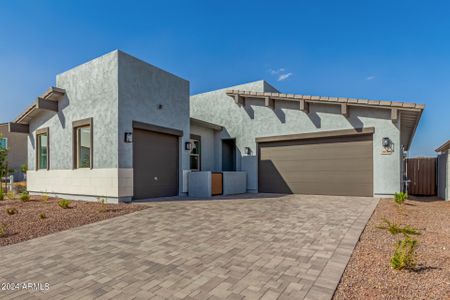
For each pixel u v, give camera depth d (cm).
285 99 1295
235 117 1502
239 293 317
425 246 462
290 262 406
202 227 625
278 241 509
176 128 1252
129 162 1015
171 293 321
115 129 987
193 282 349
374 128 1143
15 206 896
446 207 883
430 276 347
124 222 684
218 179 1270
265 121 1403
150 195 1120
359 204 933
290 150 1344
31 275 380
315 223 641
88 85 1092
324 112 1249
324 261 406
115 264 414
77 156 1141
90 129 1066
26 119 1412
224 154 1577
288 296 307
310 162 1292
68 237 561
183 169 1272
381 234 546
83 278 367
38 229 619
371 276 353
